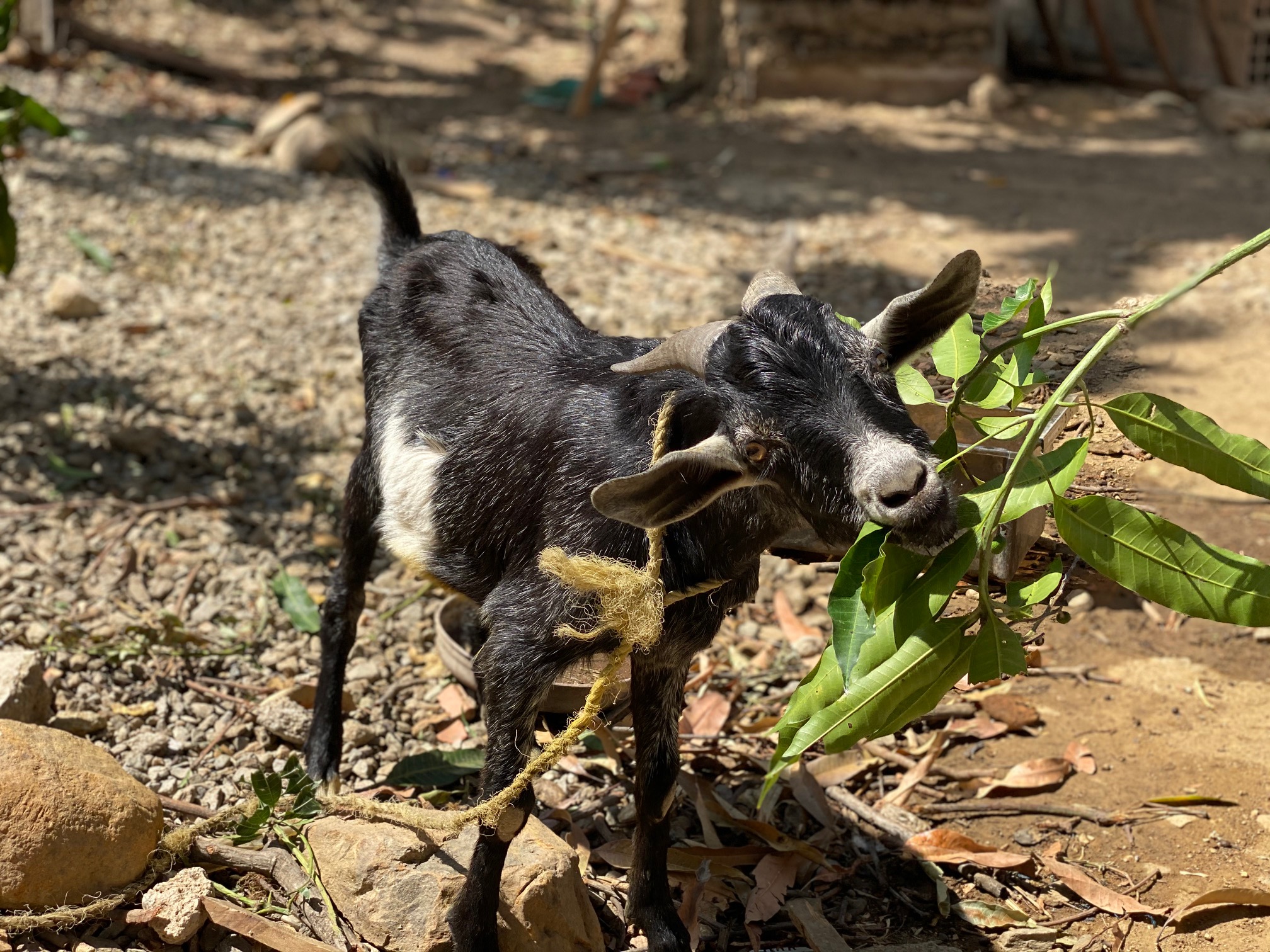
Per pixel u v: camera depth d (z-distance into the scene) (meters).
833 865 1.71
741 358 1.28
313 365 2.87
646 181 4.39
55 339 2.85
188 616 2.05
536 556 1.48
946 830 1.74
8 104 2.40
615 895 1.65
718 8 5.53
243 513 2.32
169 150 4.18
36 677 1.72
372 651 2.04
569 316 1.66
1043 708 2.01
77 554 2.15
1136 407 1.30
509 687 1.46
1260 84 5.39
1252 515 2.43
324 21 6.56
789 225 3.59
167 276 3.24
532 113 5.25
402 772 1.77
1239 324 3.21
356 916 1.50
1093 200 4.25
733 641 2.15
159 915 1.45
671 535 1.41
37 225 3.42
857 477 1.22
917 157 4.74
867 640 1.32
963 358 1.43
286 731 1.82
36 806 1.44
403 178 1.87
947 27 5.39
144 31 5.77
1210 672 2.09
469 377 1.61
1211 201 4.23
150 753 1.76
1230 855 1.74
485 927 1.46
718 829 1.79
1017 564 1.58
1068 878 1.70
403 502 1.63
